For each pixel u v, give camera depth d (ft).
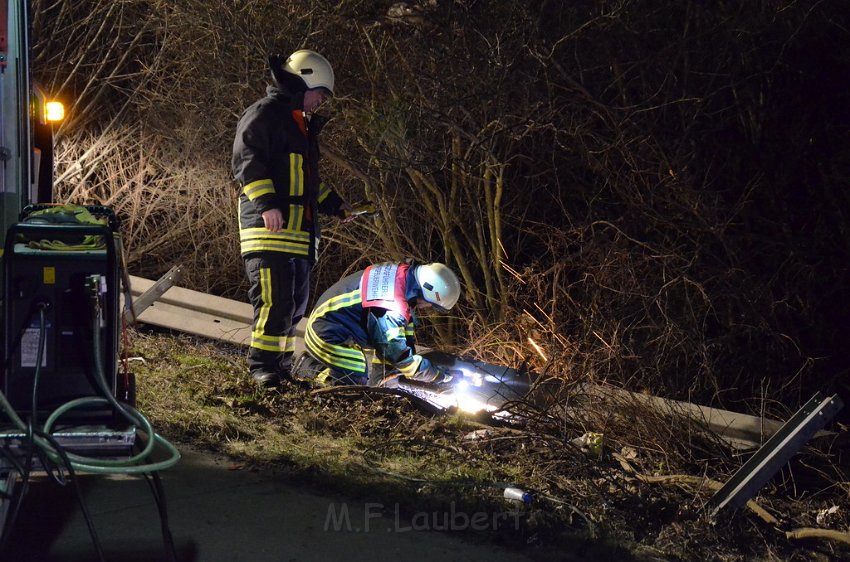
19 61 12.39
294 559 10.93
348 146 24.90
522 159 23.71
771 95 24.66
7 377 9.73
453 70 22.15
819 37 24.45
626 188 22.97
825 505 15.37
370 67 24.30
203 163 27.66
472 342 21.99
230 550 11.03
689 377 21.75
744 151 25.14
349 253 27.02
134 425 9.74
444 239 23.89
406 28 23.65
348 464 13.91
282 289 17.69
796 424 13.56
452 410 17.21
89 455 9.51
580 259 22.58
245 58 24.43
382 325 17.92
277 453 14.23
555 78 22.97
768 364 22.90
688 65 23.27
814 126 24.91
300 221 17.67
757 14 23.02
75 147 29.89
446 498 12.87
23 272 9.77
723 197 25.00
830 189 24.31
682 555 12.37
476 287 24.27
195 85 27.35
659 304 20.43
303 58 17.57
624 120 21.72
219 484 12.96
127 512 11.80
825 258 24.49
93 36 31.48
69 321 9.87
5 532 9.32
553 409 17.28
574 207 25.04
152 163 28.99
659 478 14.64
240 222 18.07
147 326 22.98
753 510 13.78
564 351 19.17
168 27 27.25
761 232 25.22
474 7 22.34
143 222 28.43
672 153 23.44
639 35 23.56
